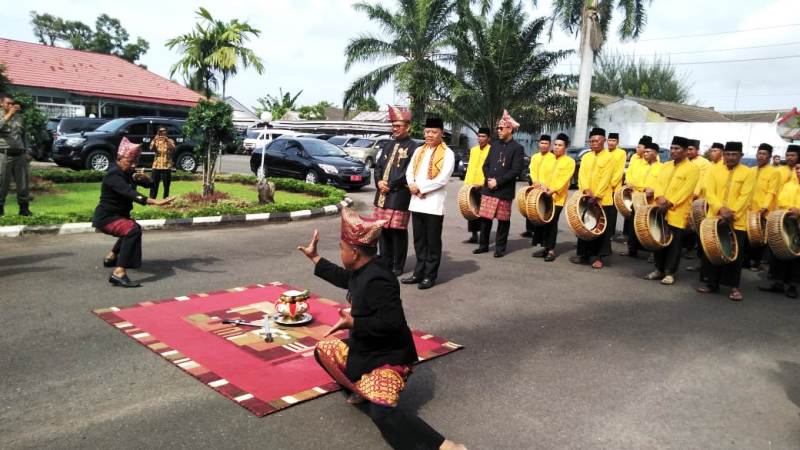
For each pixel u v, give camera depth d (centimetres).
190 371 423
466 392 421
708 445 364
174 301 582
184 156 1886
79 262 713
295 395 394
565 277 783
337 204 1252
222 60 2283
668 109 3247
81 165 1748
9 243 795
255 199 1329
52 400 379
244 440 342
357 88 2786
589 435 368
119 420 358
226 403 383
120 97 2680
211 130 1203
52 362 433
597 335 555
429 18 2644
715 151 902
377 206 724
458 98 2575
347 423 366
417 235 701
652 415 399
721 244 711
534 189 865
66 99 2627
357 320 334
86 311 543
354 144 2547
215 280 671
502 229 894
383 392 326
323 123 3388
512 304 645
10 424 348
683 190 742
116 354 451
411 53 2720
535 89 2611
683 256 988
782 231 712
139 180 668
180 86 3009
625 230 1138
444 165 678
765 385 458
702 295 722
